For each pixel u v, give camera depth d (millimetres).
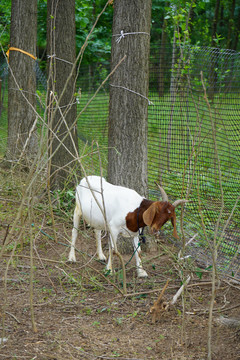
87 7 13836
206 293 5195
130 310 4715
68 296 4938
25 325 4262
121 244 6367
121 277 5082
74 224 5945
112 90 6320
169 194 7473
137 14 6051
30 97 9758
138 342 4078
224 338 4168
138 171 6391
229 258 5820
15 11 9680
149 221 4852
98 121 10297
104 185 5598
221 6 27797
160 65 8172
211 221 6746
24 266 5648
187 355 3871
